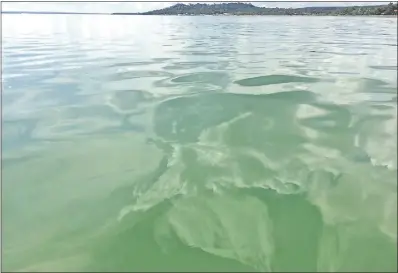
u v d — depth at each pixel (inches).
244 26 1253.7
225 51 591.2
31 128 248.4
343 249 148.6
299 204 173.5
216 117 265.4
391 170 199.5
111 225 159.9
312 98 304.8
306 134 238.5
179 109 281.7
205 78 378.6
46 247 148.3
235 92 322.7
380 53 547.8
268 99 302.0
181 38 821.2
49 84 356.8
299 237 154.5
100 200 175.8
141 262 141.7
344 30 972.6
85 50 605.9
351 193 181.3
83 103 298.0
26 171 197.6
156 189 183.6
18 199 175.8
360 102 295.3
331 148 221.1
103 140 232.4
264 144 225.9
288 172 197.8
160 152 217.9
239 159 209.8
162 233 155.9
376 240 152.9
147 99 307.4
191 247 148.9
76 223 161.3
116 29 1123.9
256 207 171.3
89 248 148.1
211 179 191.5
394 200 176.4
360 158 210.5
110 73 406.6
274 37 816.9
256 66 446.9
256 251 147.4
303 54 544.7
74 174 195.8
